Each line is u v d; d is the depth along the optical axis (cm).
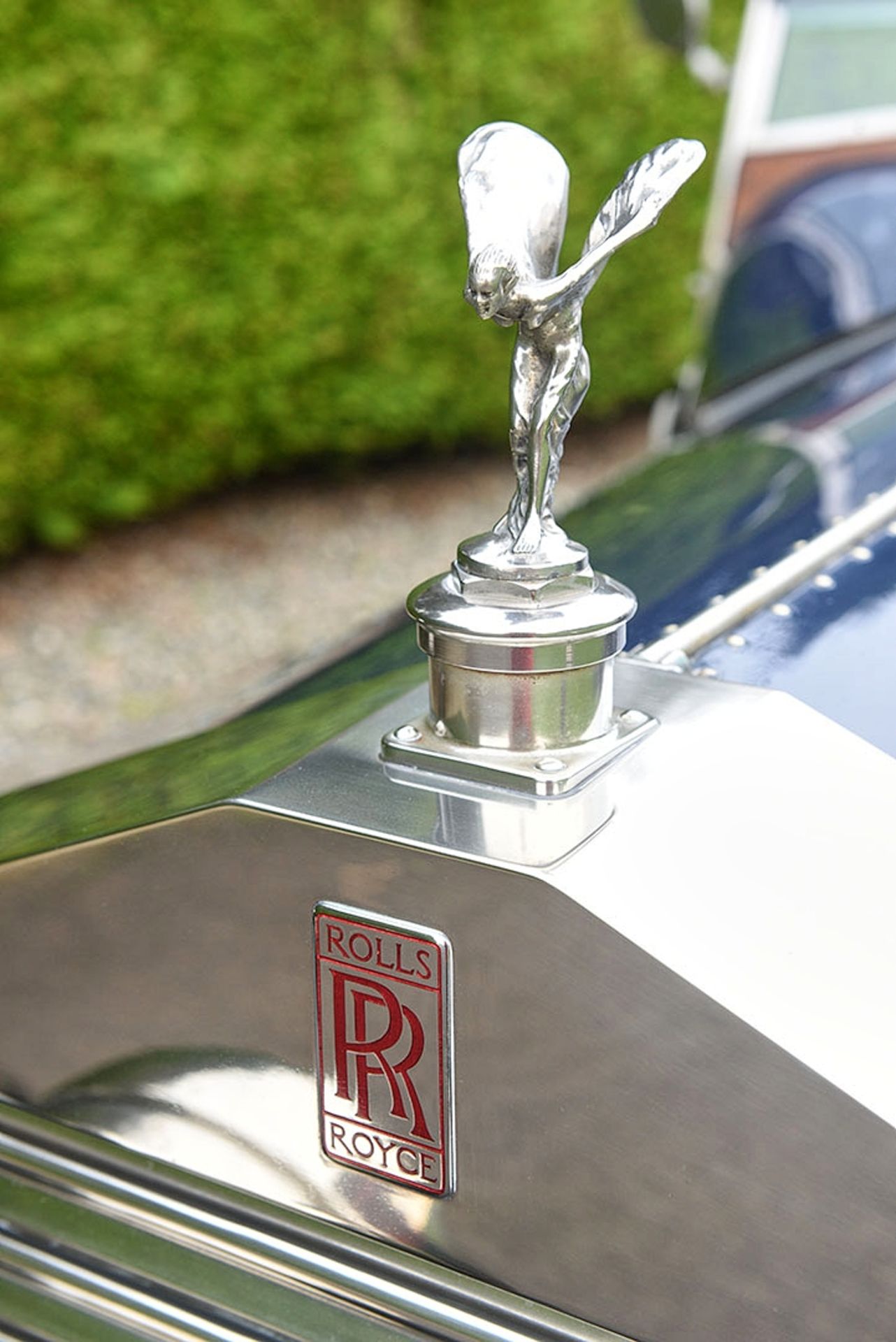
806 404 160
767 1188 66
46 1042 87
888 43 194
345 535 499
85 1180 90
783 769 76
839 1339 67
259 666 411
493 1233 74
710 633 100
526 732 74
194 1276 87
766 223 181
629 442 587
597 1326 73
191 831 77
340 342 481
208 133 427
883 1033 64
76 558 464
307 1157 80
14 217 400
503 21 480
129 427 446
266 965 77
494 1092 72
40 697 389
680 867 69
